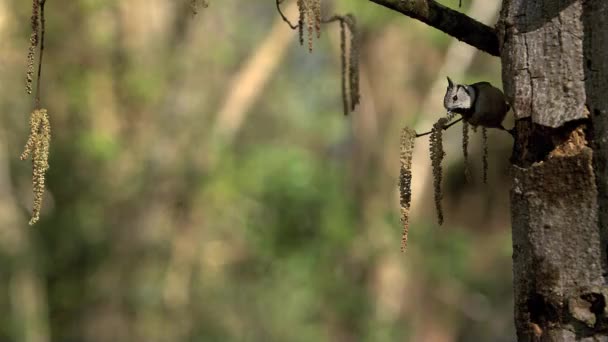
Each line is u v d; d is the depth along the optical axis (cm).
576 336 329
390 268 1377
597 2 330
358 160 1493
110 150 1348
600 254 326
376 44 1497
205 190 1422
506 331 1661
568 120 333
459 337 1688
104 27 1411
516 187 344
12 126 1367
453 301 1470
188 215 1431
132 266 1418
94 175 1441
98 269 1427
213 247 1445
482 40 362
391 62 1496
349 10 1300
